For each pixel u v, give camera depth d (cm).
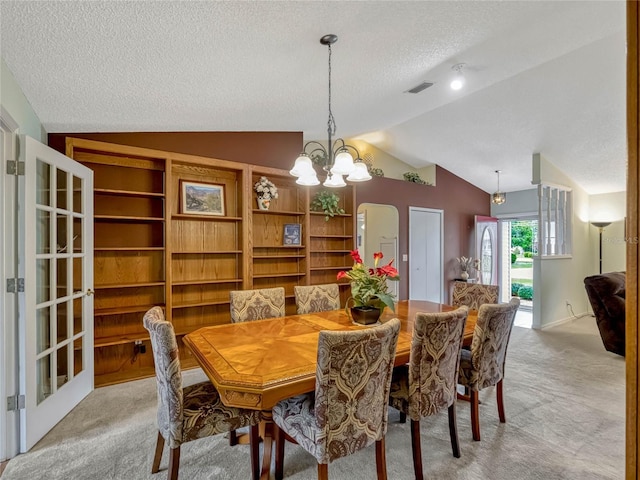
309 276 446
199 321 379
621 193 618
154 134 353
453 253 696
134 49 211
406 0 205
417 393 192
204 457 212
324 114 390
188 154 369
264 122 389
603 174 575
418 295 639
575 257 613
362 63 273
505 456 213
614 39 303
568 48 294
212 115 338
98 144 311
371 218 671
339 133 499
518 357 401
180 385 174
